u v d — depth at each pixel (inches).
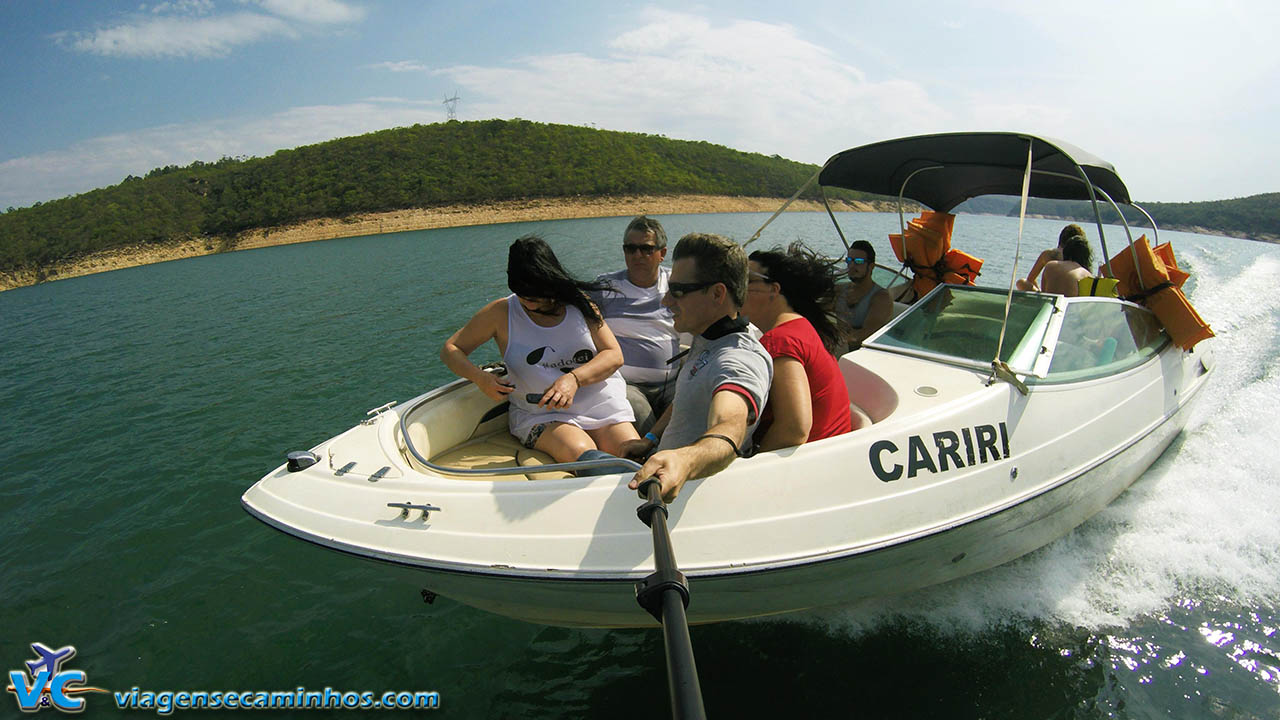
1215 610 119.7
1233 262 685.9
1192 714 97.4
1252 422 201.2
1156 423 148.1
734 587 90.2
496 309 120.1
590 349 118.6
